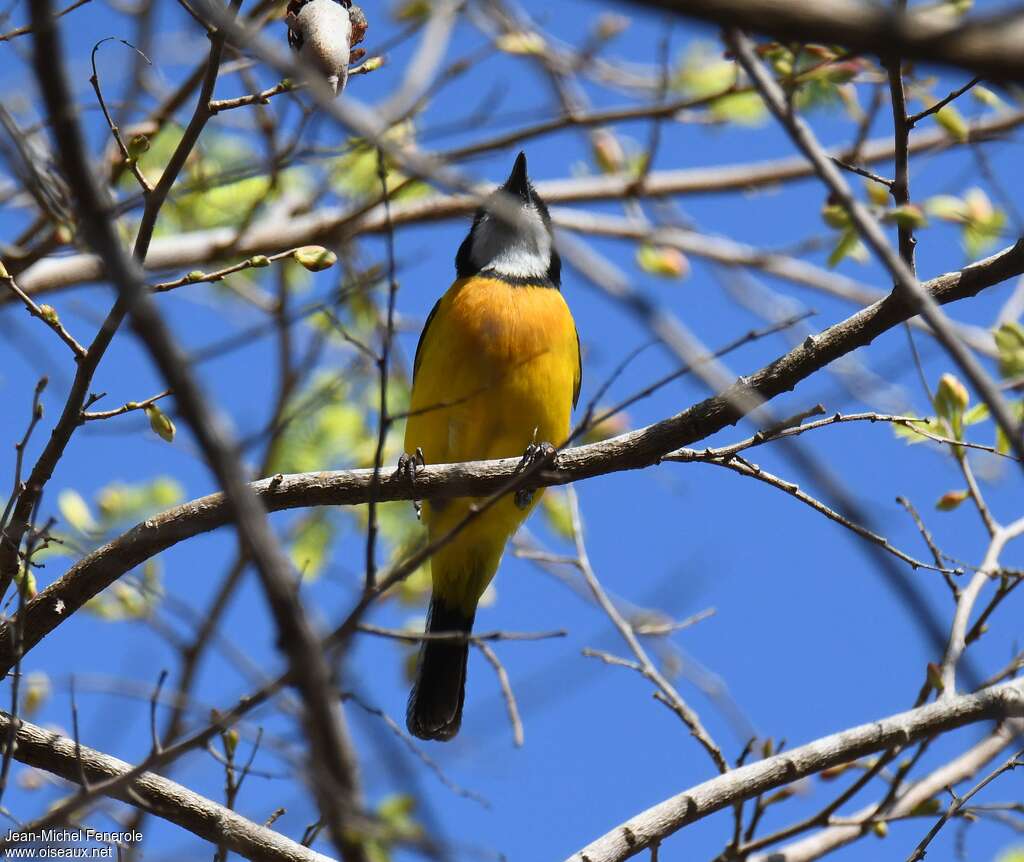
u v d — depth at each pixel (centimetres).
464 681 1345
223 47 835
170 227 1606
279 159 1289
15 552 915
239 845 916
